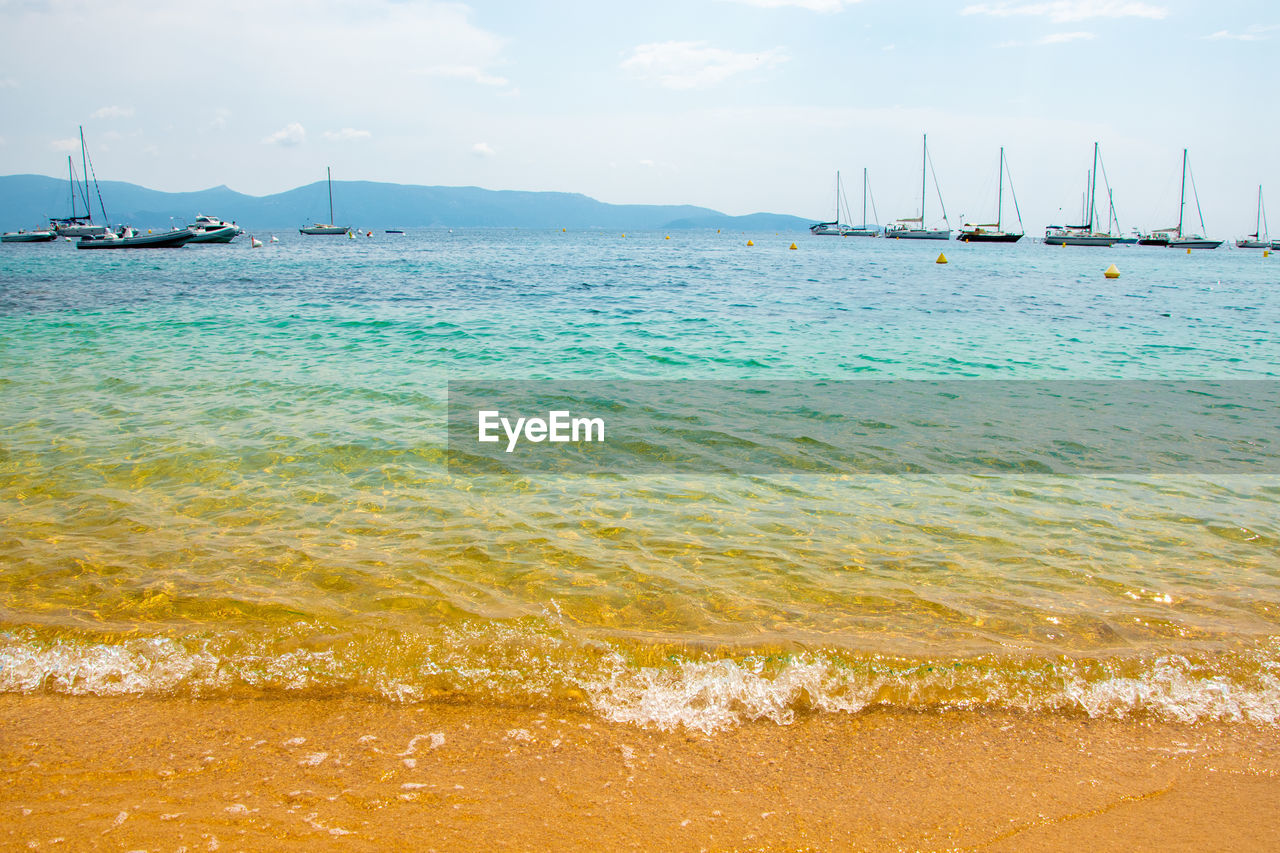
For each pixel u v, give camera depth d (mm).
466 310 22703
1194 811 3363
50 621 4684
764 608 4992
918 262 56594
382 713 3938
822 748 3768
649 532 6211
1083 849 3133
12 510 6469
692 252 73938
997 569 5637
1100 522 6578
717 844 3115
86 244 60938
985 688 4215
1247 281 39531
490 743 3727
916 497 7141
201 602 4941
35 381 11367
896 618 4895
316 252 64812
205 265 44500
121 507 6570
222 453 8031
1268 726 3961
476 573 5418
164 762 3527
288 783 3398
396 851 3008
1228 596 5246
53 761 3516
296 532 6098
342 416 9617
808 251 78875
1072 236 98125
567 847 3062
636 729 3867
